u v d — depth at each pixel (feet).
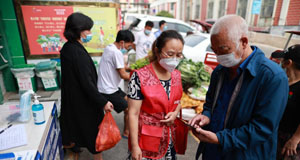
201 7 64.54
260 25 45.03
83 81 5.92
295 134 4.77
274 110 3.40
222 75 4.48
